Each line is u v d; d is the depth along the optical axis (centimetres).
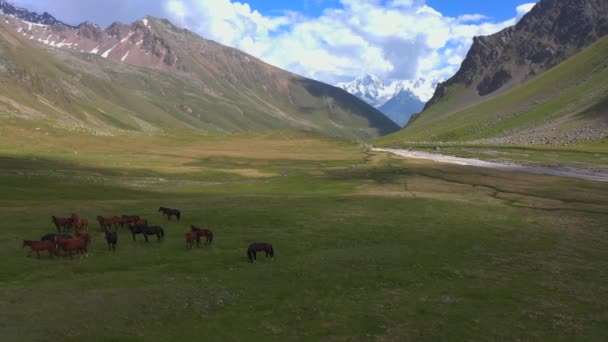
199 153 17388
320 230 4656
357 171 11688
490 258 3794
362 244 4166
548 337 2306
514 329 2378
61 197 6581
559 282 3203
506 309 2647
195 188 8750
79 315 2319
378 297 2792
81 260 3384
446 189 8588
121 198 6956
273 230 4603
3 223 4353
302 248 3969
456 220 5409
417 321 2434
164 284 2852
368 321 2416
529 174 11450
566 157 17262
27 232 4103
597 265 3688
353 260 3591
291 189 8656
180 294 2688
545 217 5794
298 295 2783
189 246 3872
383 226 4925
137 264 3362
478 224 5212
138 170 11431
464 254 3897
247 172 12044
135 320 2320
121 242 4022
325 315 2483
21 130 18538
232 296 2728
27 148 15325
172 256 3594
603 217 5872
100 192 7362
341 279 3120
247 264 3431
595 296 2942
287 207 5856
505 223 5328
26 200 6066
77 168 11088
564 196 7775
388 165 13450
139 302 2531
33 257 3394
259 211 5516
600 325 2480
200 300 2628
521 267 3553
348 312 2528
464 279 3209
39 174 9112
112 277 2958
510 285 3098
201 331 2230
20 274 2978
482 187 8894
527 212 6116
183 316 2408
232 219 5053
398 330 2319
